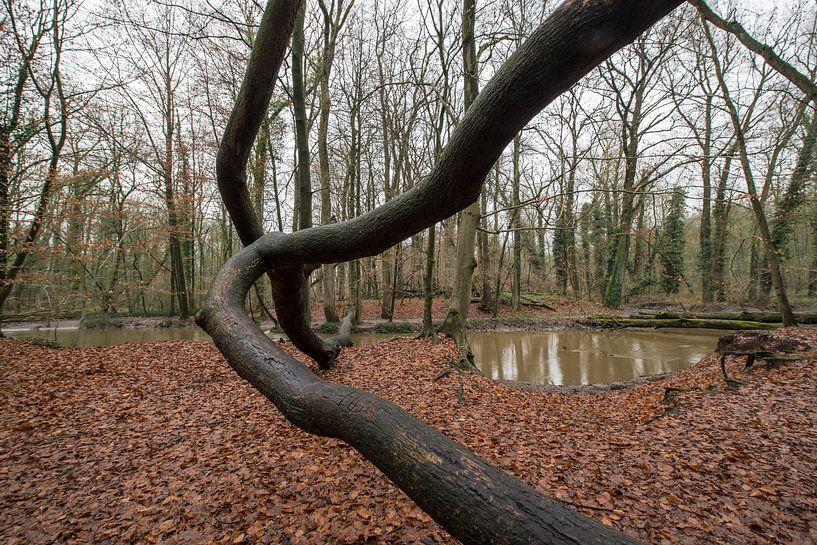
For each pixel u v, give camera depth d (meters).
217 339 1.96
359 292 20.31
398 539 3.03
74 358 8.74
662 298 24.70
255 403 6.04
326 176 14.14
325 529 3.15
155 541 3.04
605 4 0.89
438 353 9.14
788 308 11.76
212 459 4.30
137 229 14.17
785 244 19.19
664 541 3.04
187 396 6.41
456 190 1.39
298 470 4.04
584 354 12.92
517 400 7.17
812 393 5.58
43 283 11.34
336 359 8.48
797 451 4.13
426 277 10.82
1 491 3.72
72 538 3.10
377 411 1.24
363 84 19.47
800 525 3.12
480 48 9.74
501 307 24.27
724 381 6.83
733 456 4.18
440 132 10.13
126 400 6.20
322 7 11.61
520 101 1.07
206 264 31.88
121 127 15.67
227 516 3.33
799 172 12.42
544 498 1.00
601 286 25.84
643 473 4.06
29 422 5.19
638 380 9.35
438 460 1.07
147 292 22.73
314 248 2.10
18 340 10.95
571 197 19.61
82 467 4.17
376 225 1.73
